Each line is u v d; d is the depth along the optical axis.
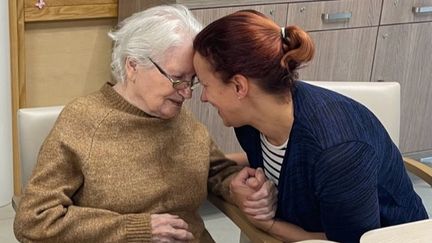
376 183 1.48
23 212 1.54
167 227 1.59
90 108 1.59
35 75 3.00
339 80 3.04
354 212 1.45
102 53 3.10
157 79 1.55
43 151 1.57
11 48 2.83
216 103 1.47
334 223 1.48
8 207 3.00
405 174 1.64
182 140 1.69
